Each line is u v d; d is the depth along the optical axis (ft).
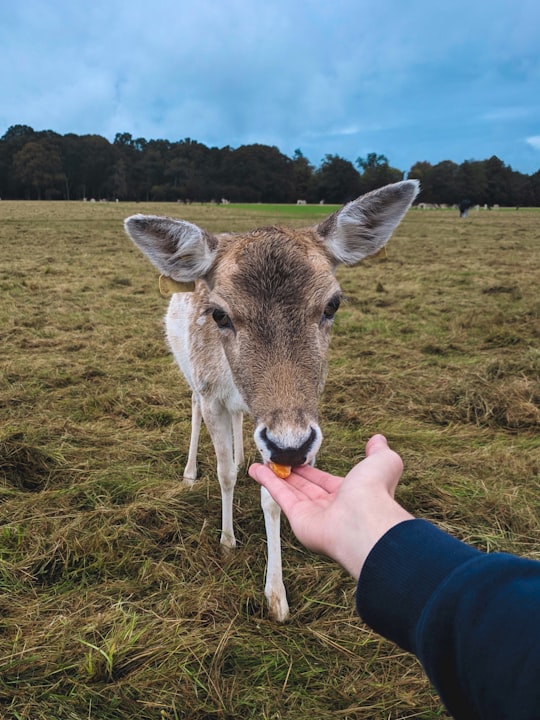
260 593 2.37
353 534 0.98
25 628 2.11
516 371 4.90
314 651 2.08
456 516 2.93
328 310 2.06
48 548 2.56
